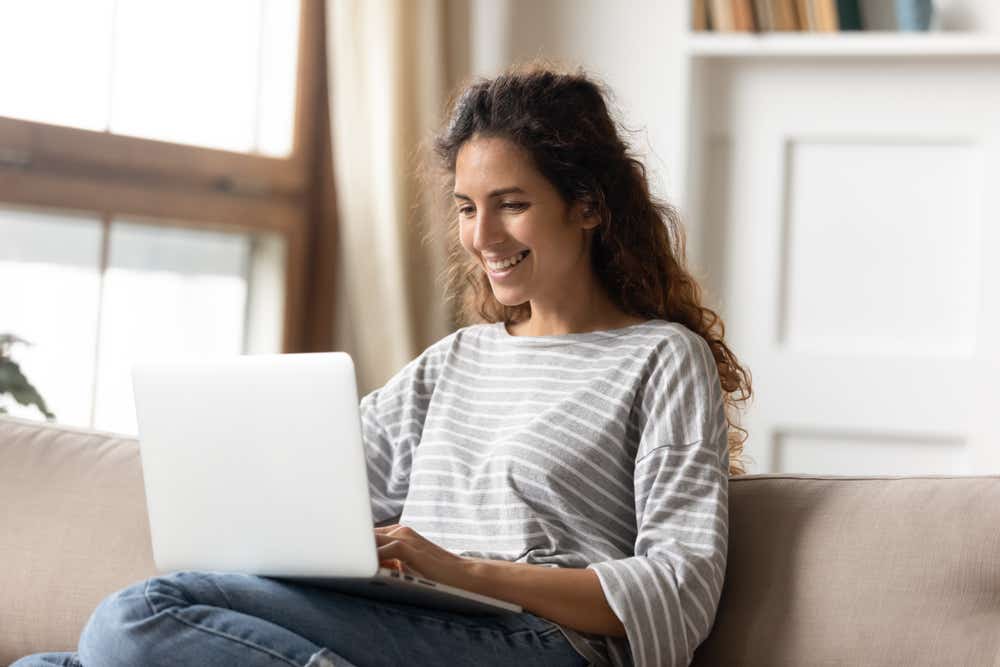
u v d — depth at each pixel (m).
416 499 2.25
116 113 3.90
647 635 1.91
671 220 2.47
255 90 4.34
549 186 2.22
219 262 4.30
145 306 4.05
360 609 1.87
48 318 3.76
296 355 1.84
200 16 4.13
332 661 1.77
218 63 4.21
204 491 1.95
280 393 1.84
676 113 4.44
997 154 4.14
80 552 2.44
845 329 4.28
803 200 4.31
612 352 2.21
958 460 4.19
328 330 4.58
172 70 4.06
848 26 4.18
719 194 4.39
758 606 2.01
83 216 3.82
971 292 4.17
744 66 4.33
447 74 4.57
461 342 2.42
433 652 1.88
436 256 4.34
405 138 4.33
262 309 4.46
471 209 2.28
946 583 1.88
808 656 1.92
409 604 1.94
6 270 3.64
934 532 1.93
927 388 4.20
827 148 4.29
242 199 4.29
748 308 4.35
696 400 2.10
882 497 2.02
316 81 4.52
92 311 3.88
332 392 1.80
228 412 1.90
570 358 2.24
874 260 4.25
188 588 1.79
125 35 3.91
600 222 2.27
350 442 1.79
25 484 2.56
